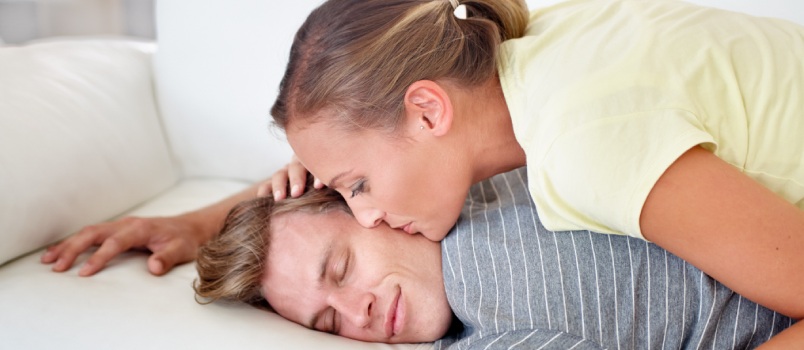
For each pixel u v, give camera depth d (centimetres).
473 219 102
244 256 104
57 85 131
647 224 78
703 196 75
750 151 85
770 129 85
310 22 97
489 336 91
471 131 94
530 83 91
